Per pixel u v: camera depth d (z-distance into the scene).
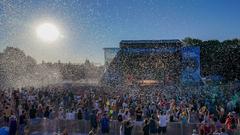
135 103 25.75
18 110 23.20
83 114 22.88
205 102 27.55
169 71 47.31
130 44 48.12
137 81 46.84
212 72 63.00
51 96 33.28
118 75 47.25
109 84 46.81
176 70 47.09
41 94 34.28
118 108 26.64
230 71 61.88
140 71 47.78
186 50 45.03
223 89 41.50
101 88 45.09
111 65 47.59
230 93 38.88
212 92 38.94
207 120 19.67
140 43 48.38
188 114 22.02
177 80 46.53
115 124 20.33
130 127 18.70
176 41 48.16
